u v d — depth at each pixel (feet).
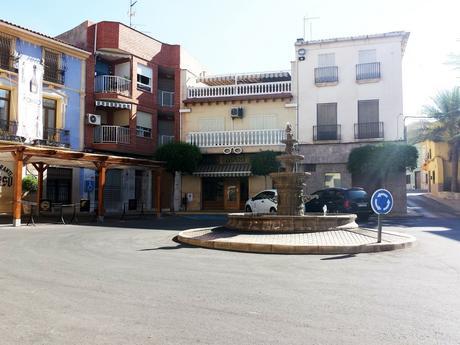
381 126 96.27
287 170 49.90
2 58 76.59
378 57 97.66
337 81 98.99
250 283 22.79
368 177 95.50
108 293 20.36
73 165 80.59
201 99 106.32
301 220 43.45
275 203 79.20
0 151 59.82
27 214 77.51
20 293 20.22
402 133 95.61
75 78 90.53
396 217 82.43
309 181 98.68
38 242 39.88
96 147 93.35
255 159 94.84
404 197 92.84
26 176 78.59
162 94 109.29
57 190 86.94
